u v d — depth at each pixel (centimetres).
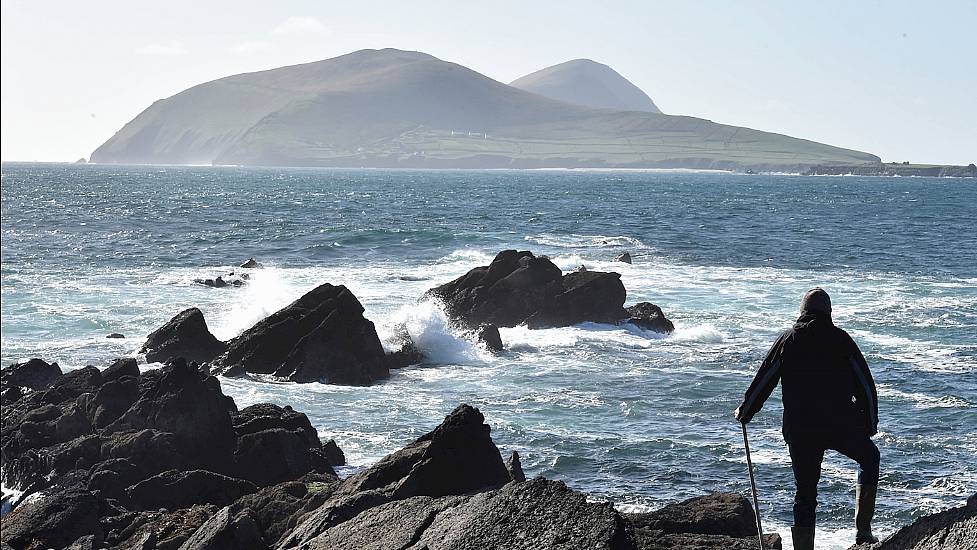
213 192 16362
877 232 8181
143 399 1736
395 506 919
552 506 803
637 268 5444
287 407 2008
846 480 1798
